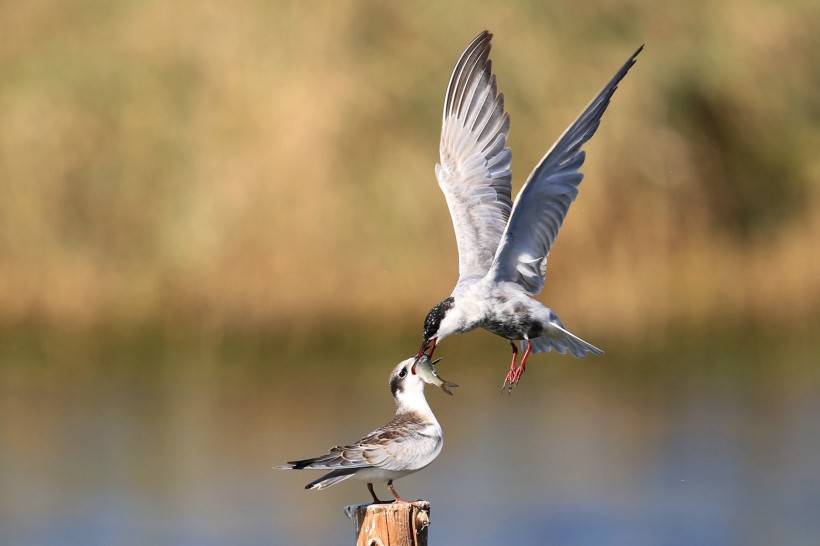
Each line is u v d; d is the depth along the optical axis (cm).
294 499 1508
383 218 2200
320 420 1777
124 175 2267
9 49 2416
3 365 2041
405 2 2405
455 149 973
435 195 2222
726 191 2469
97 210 2247
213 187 2228
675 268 2294
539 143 2316
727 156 2530
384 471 820
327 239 2178
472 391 1964
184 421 1777
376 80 2302
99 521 1416
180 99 2311
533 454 1653
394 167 2236
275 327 2130
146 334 2133
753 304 2269
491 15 2422
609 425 1775
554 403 1900
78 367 2047
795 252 2392
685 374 2048
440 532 1396
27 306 2170
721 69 2589
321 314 2142
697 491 1509
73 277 2192
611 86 814
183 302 2164
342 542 1366
